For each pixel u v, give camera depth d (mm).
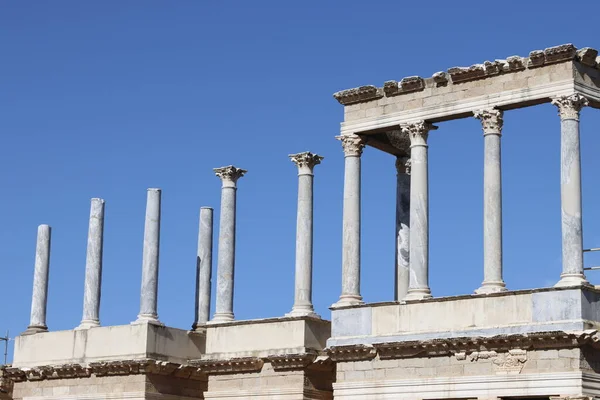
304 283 75062
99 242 84062
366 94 71688
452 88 69000
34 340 84500
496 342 63656
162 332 79625
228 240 80125
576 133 64688
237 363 75000
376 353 67688
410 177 71938
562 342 61906
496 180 66750
